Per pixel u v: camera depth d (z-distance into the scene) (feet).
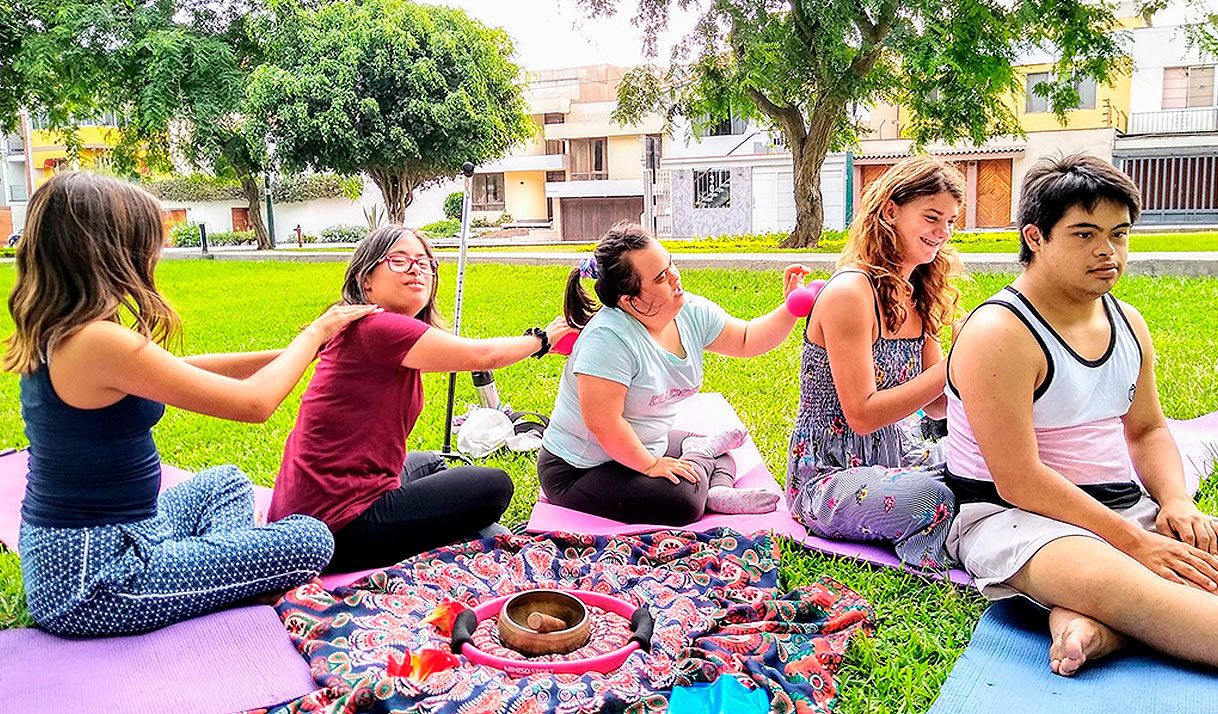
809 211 52.90
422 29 63.82
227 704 7.02
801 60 46.85
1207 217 72.54
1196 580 7.35
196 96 57.47
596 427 10.34
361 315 9.52
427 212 113.91
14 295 7.88
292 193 113.70
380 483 9.57
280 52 62.03
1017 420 7.90
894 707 7.12
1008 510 8.32
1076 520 7.76
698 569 9.29
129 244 8.00
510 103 70.13
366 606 8.36
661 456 11.14
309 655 7.68
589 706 6.80
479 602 8.71
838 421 10.23
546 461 11.28
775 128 59.77
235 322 29.89
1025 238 8.16
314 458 9.43
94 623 8.00
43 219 7.70
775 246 53.93
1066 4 44.60
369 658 7.51
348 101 60.80
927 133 51.13
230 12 63.67
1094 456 8.22
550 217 108.88
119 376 7.79
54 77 55.36
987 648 7.63
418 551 9.83
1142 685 6.86
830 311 9.75
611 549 9.66
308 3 65.41
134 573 8.06
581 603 7.99
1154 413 8.75
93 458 8.00
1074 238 7.79
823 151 52.01
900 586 8.99
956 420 8.91
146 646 7.91
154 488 8.46
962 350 8.20
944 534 9.15
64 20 54.60
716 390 17.56
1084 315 8.21
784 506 11.16
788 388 17.48
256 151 61.72
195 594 8.28
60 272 7.73
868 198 9.97
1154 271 31.94
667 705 6.93
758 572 9.18
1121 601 7.07
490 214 109.19
